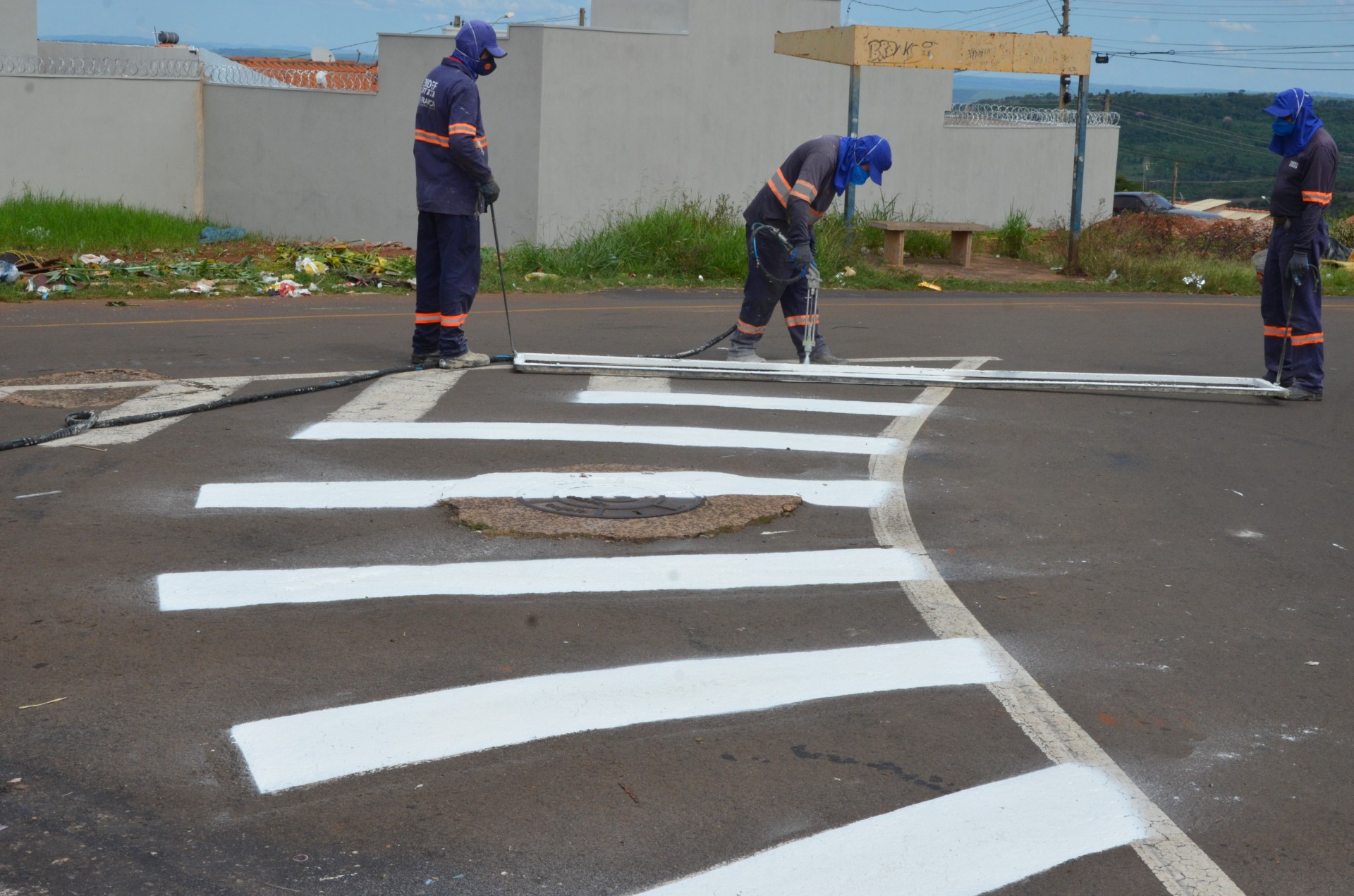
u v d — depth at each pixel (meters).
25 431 6.97
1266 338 9.65
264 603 4.63
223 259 17.28
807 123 23.22
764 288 9.57
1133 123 94.38
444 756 3.57
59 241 18.34
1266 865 3.16
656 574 5.06
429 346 9.38
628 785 3.45
